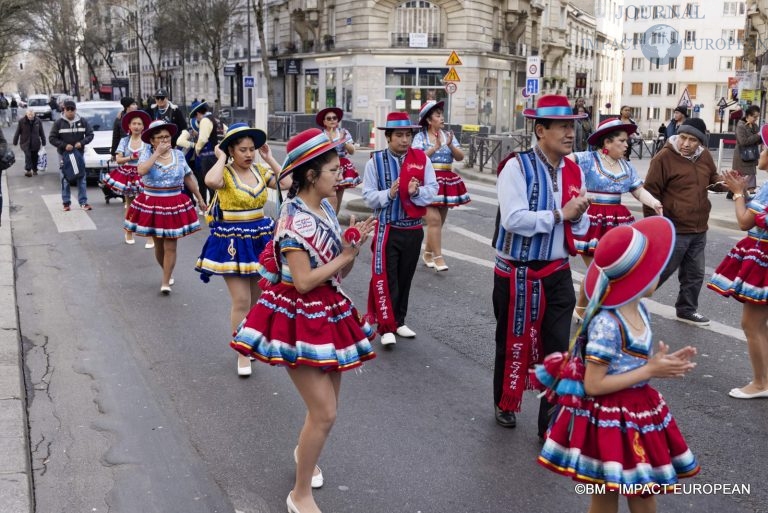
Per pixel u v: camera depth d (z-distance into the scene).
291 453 4.89
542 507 4.23
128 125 10.96
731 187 5.60
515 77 47.28
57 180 19.12
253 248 6.33
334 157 3.88
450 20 41.22
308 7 45.47
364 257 10.73
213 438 5.11
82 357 6.66
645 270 3.14
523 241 4.84
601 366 3.19
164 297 8.56
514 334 4.96
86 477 4.59
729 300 8.46
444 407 5.62
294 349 3.91
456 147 9.66
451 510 4.20
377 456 4.84
